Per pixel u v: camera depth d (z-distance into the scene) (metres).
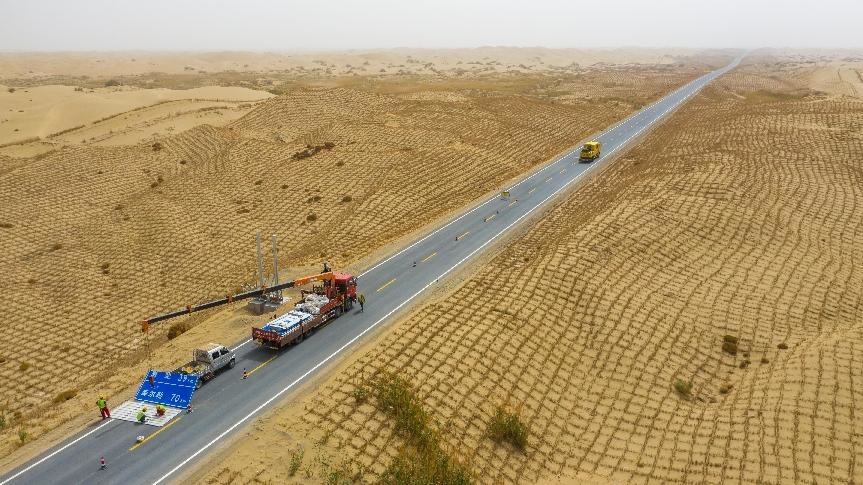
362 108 102.88
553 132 97.25
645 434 31.00
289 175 73.12
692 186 61.44
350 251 53.44
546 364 35.19
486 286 42.66
